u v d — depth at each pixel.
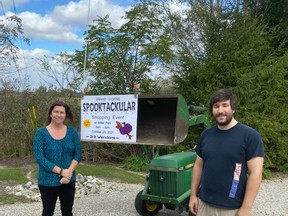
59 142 4.29
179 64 12.45
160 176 5.50
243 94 10.73
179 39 17.02
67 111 4.50
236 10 12.28
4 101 12.46
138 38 12.28
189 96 11.76
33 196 7.32
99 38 12.25
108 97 5.62
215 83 11.29
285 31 14.18
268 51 12.48
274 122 10.85
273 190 8.62
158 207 6.18
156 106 5.69
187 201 5.70
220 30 11.98
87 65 12.20
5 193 7.50
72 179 4.37
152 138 5.46
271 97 10.97
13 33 10.64
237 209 3.08
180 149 10.40
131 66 12.44
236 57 11.02
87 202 7.03
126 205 6.82
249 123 10.67
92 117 5.78
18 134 12.26
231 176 3.09
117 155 11.96
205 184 3.24
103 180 8.95
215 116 3.20
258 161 3.01
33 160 11.52
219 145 3.17
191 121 5.72
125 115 5.50
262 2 16.11
